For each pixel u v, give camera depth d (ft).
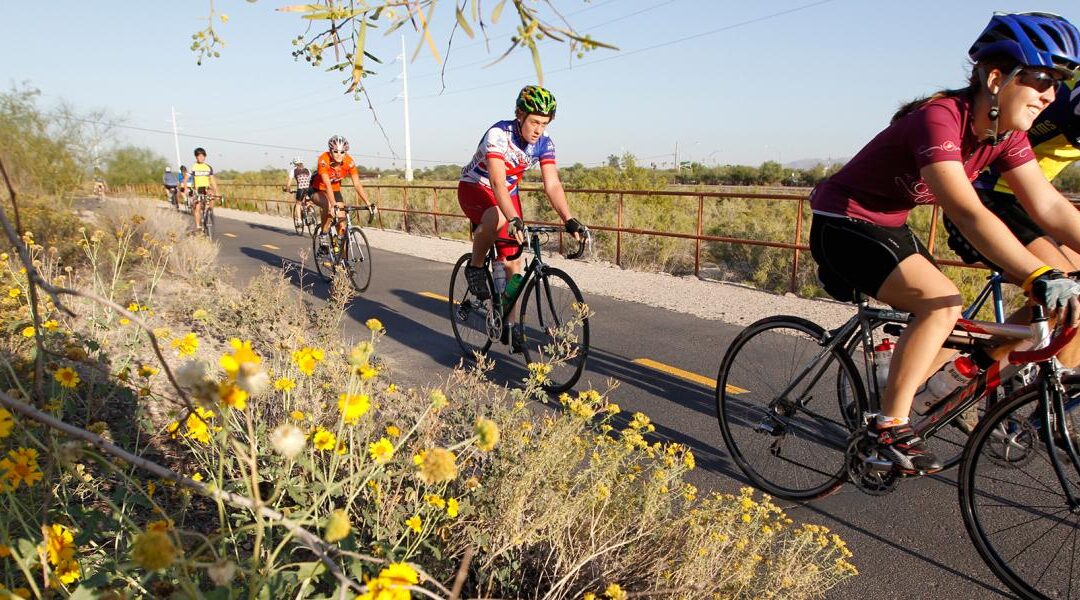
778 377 10.96
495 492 7.50
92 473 8.05
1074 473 8.00
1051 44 7.34
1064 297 7.23
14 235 3.76
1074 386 7.94
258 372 3.92
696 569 6.95
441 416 9.52
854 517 9.93
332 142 27.68
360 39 3.92
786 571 7.24
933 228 23.18
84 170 51.24
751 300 25.62
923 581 8.42
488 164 14.42
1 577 5.74
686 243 40.78
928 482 10.86
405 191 55.26
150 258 22.94
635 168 72.33
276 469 7.45
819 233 9.27
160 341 12.66
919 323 8.41
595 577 7.35
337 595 5.09
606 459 8.12
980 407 10.08
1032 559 8.45
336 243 27.73
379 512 6.89
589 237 13.99
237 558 6.14
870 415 9.09
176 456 9.14
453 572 7.00
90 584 4.89
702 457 11.88
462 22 3.51
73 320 12.70
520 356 17.56
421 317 22.57
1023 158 8.37
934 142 7.80
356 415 5.65
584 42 3.34
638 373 16.38
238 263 34.96
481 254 16.08
